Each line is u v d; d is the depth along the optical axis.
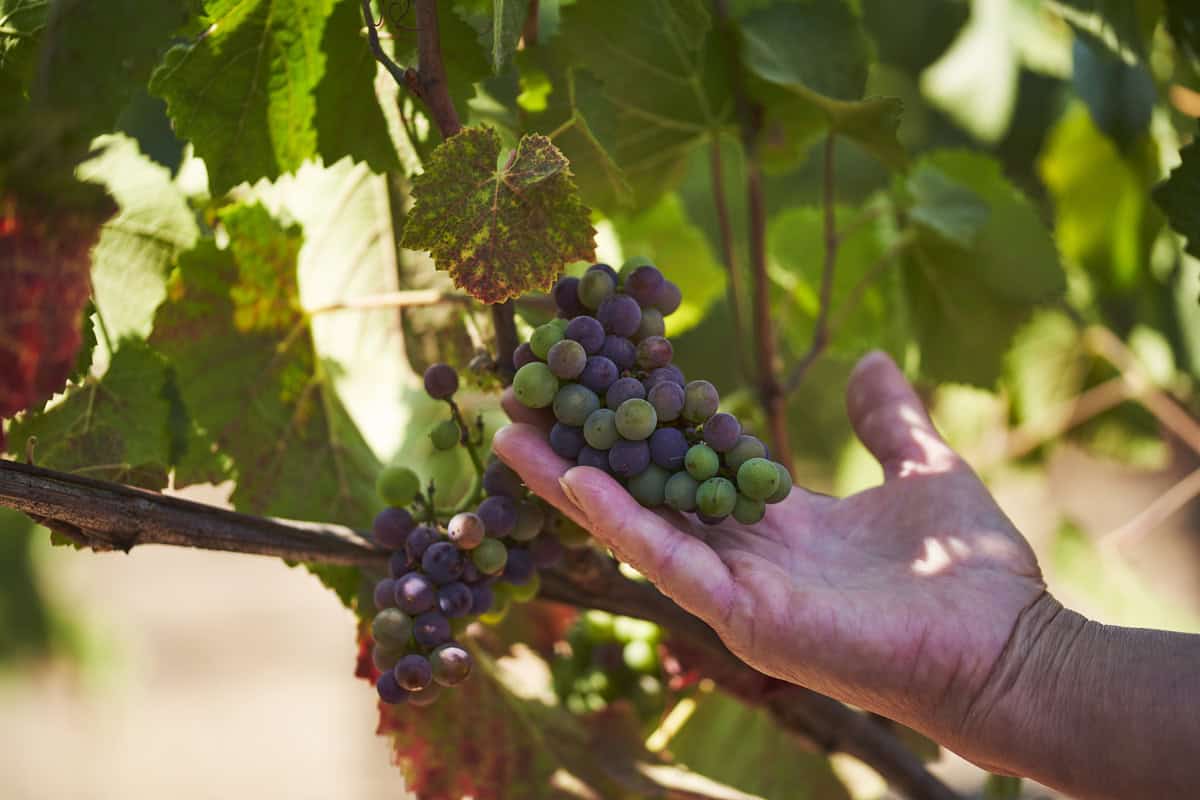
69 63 0.87
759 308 1.12
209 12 0.95
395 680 0.92
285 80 0.97
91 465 1.00
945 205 1.15
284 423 1.03
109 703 3.00
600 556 1.00
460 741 1.04
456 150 0.90
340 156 0.99
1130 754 0.91
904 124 1.74
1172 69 1.18
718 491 0.90
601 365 0.91
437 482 1.26
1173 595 2.07
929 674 0.93
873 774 1.15
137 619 4.44
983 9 1.53
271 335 1.03
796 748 1.15
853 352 1.25
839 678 0.93
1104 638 0.93
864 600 0.93
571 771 1.05
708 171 1.53
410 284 1.07
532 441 0.92
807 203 1.63
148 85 0.95
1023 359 1.43
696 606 0.91
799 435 1.75
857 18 1.07
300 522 0.96
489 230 0.90
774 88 1.08
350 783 3.58
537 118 1.04
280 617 4.69
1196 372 1.42
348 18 0.97
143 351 1.01
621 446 0.91
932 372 1.20
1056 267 1.17
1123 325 1.48
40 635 2.21
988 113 1.52
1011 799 1.13
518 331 1.04
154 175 1.03
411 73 0.92
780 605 0.92
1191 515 2.20
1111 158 1.32
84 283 0.86
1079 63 1.17
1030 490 1.47
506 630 1.09
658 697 1.10
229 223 1.01
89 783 3.61
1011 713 0.92
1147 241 1.33
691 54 1.06
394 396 1.07
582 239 0.91
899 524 0.99
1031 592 0.95
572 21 1.04
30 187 0.85
